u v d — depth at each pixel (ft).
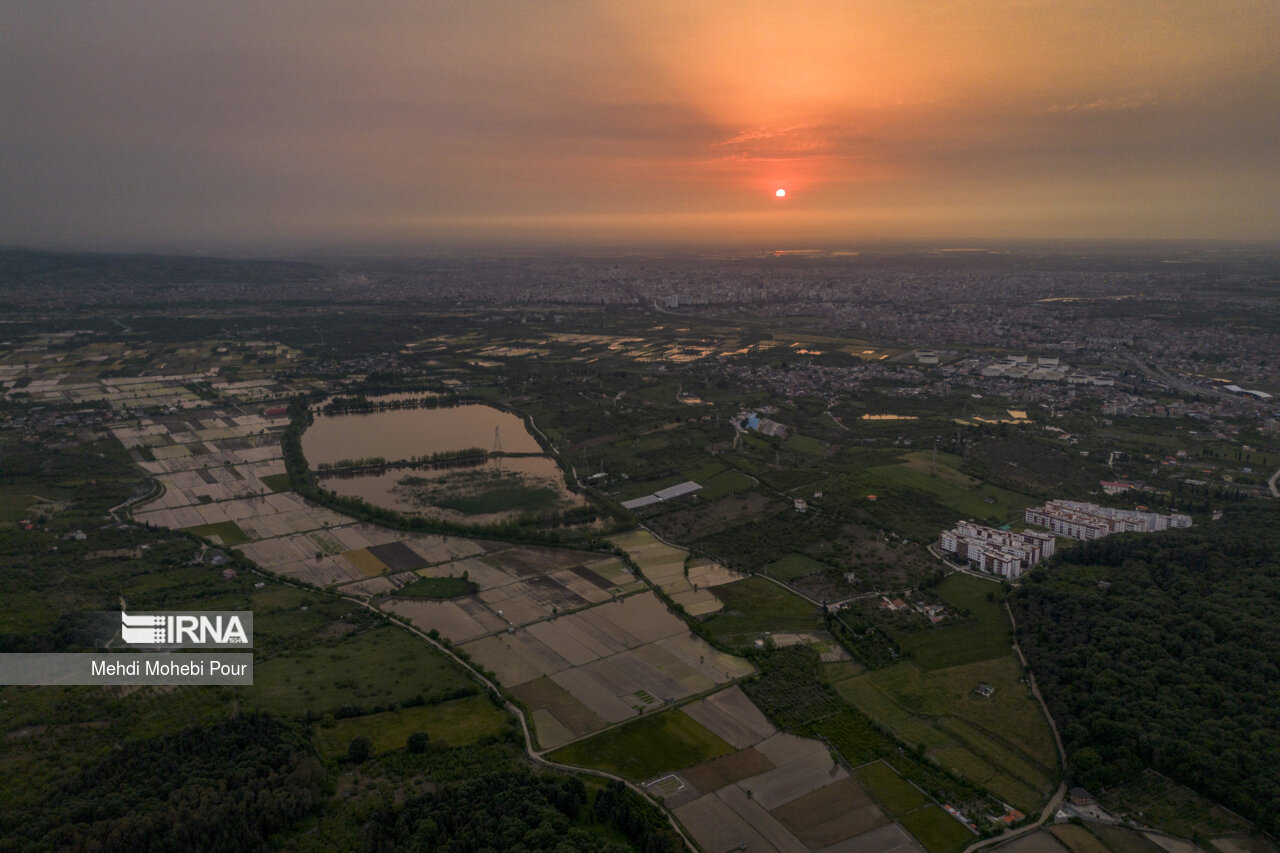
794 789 505.25
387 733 561.43
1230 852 450.30
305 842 458.91
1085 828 472.85
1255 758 495.00
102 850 435.94
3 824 456.04
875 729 568.82
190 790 484.33
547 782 500.33
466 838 453.99
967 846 458.91
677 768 525.34
